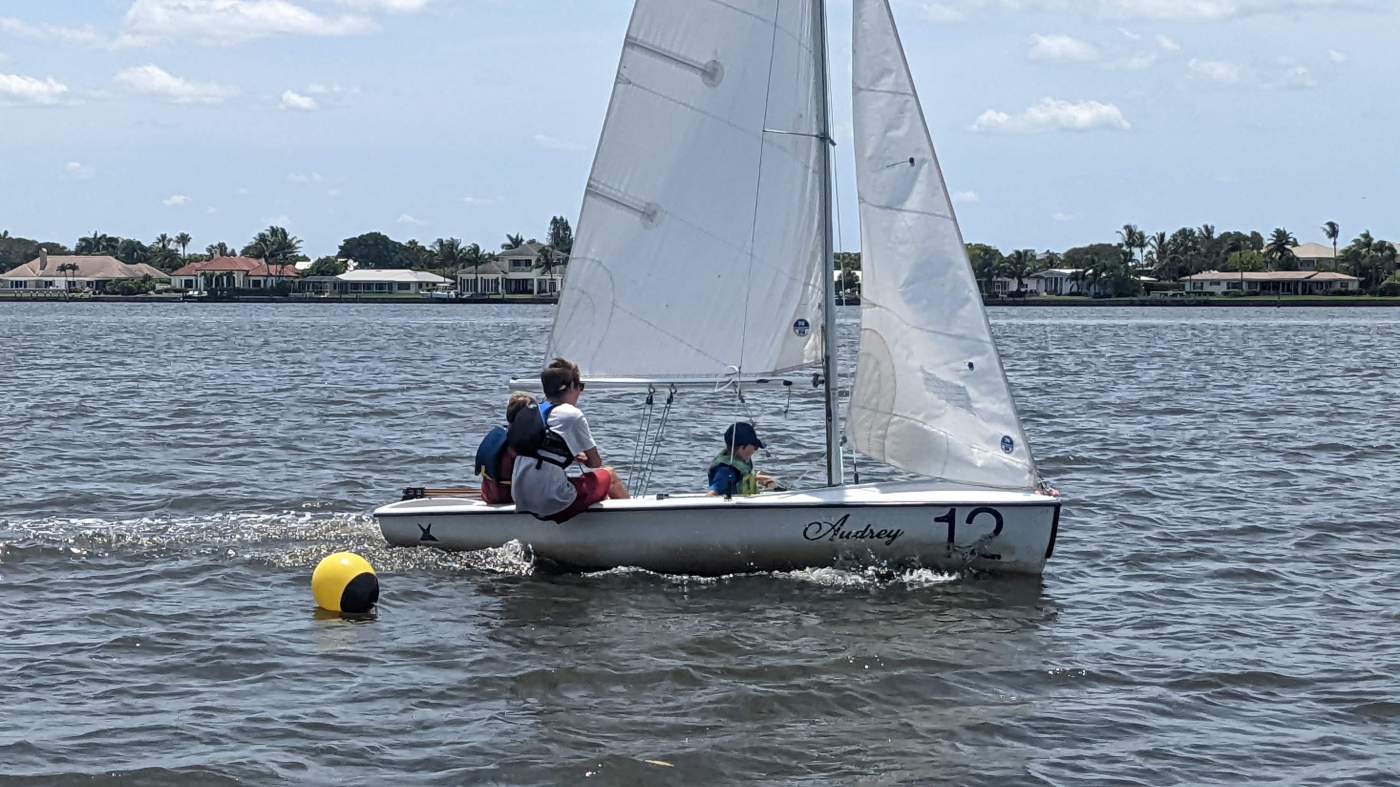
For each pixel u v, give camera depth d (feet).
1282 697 32.40
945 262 42.39
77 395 106.93
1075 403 107.24
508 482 43.75
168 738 29.17
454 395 111.96
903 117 42.32
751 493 43.57
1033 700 32.04
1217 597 41.60
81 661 34.09
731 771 27.89
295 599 40.01
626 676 33.24
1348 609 40.32
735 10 42.50
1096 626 38.04
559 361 42.88
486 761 28.12
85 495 56.85
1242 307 607.37
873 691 32.42
